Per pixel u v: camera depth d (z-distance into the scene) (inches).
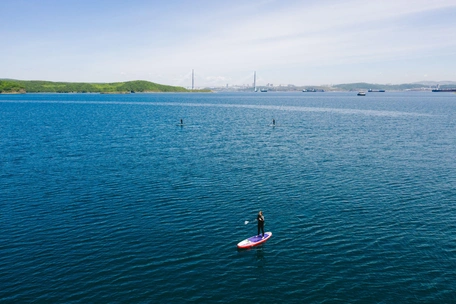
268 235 1293.1
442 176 2108.8
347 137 3725.4
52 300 923.4
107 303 912.9
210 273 1054.4
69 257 1138.0
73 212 1515.7
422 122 5290.4
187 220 1439.5
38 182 1952.5
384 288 981.8
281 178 2058.3
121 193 1771.7
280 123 5201.8
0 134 3801.7
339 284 1000.2
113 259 1128.2
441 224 1402.6
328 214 1507.1
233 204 1625.2
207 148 3034.0
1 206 1581.0
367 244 1235.9
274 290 974.4
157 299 931.3
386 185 1921.8
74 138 3560.5
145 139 3533.5
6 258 1130.0
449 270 1069.8
